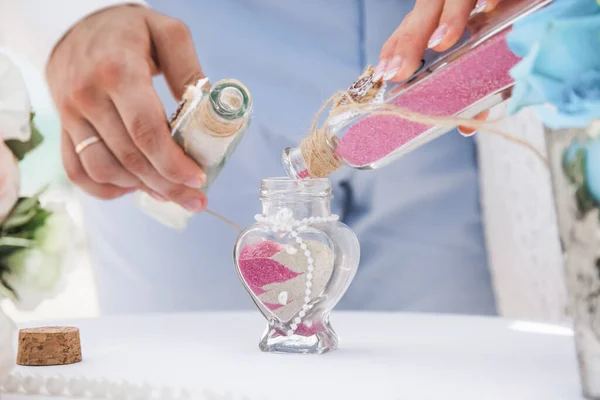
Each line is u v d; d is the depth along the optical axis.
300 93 1.25
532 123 1.19
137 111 0.78
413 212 1.27
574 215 0.45
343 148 0.67
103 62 0.83
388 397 0.47
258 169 1.28
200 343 0.70
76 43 0.91
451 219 1.28
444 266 1.29
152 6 1.26
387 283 1.29
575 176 0.45
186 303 1.38
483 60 0.58
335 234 0.68
